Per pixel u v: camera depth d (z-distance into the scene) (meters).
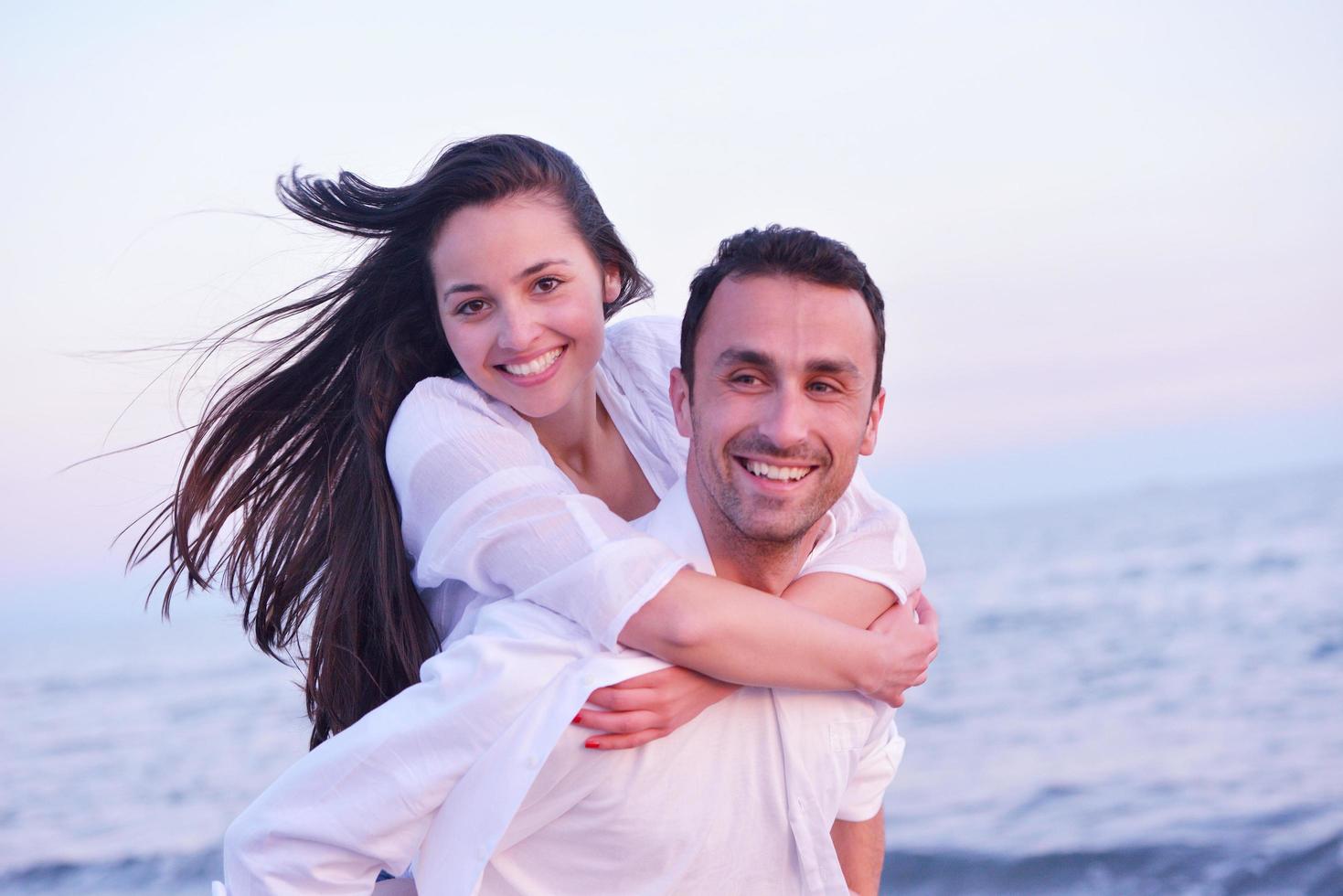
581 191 2.58
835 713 2.16
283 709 18.72
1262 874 8.51
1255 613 18.36
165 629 29.94
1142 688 14.82
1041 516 39.44
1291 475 42.53
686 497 2.20
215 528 2.77
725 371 1.95
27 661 27.31
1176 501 39.28
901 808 10.90
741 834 2.09
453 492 2.27
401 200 2.55
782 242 1.95
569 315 2.44
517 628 2.05
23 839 12.69
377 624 2.61
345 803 1.96
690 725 2.06
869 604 2.26
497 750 1.96
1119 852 9.05
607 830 2.03
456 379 2.59
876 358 2.04
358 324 2.69
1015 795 11.00
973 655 17.83
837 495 2.03
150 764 15.87
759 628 2.02
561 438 2.62
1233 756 11.54
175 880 10.96
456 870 1.96
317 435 2.74
